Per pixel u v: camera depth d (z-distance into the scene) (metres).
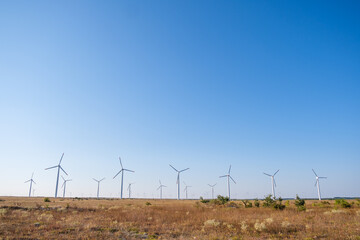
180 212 35.34
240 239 16.78
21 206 36.97
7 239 15.47
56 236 16.86
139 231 20.06
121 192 114.44
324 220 24.16
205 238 16.98
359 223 21.36
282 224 20.95
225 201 57.81
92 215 29.95
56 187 100.25
